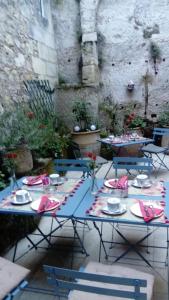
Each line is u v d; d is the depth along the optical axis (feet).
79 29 18.71
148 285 4.70
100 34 18.97
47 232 8.99
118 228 9.01
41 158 12.30
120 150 16.67
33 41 15.06
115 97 19.56
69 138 16.25
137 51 18.79
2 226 7.82
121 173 14.48
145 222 5.33
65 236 8.66
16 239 8.35
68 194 7.00
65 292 5.73
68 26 18.86
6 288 4.75
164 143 17.70
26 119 10.58
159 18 18.08
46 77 17.10
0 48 11.40
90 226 9.25
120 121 19.30
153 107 19.27
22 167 9.65
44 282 6.55
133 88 19.27
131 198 6.52
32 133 9.99
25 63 13.93
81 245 7.72
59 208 6.18
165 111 18.92
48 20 17.85
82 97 17.12
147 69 18.89
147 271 6.84
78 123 17.22
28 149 9.93
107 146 17.16
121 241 8.24
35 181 8.00
